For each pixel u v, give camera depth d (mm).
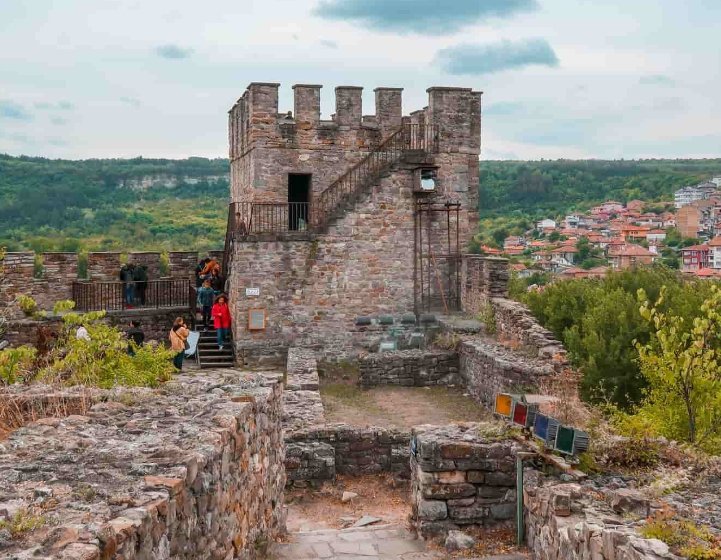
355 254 26047
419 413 19250
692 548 5852
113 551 4574
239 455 7938
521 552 9047
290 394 17625
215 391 9672
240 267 25172
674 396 13320
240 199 29516
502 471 9766
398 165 26266
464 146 27703
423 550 9453
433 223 27219
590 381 21219
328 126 26859
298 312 25656
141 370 12477
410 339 25594
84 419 7848
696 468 8711
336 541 9977
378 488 13492
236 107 30266
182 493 5863
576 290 28547
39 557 4250
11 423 8195
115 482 5688
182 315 28297
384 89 27203
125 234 73250
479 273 25203
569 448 8695
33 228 75375
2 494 5379
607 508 7516
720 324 13125
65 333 15500
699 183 132000
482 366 20172
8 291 25781
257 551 8883
